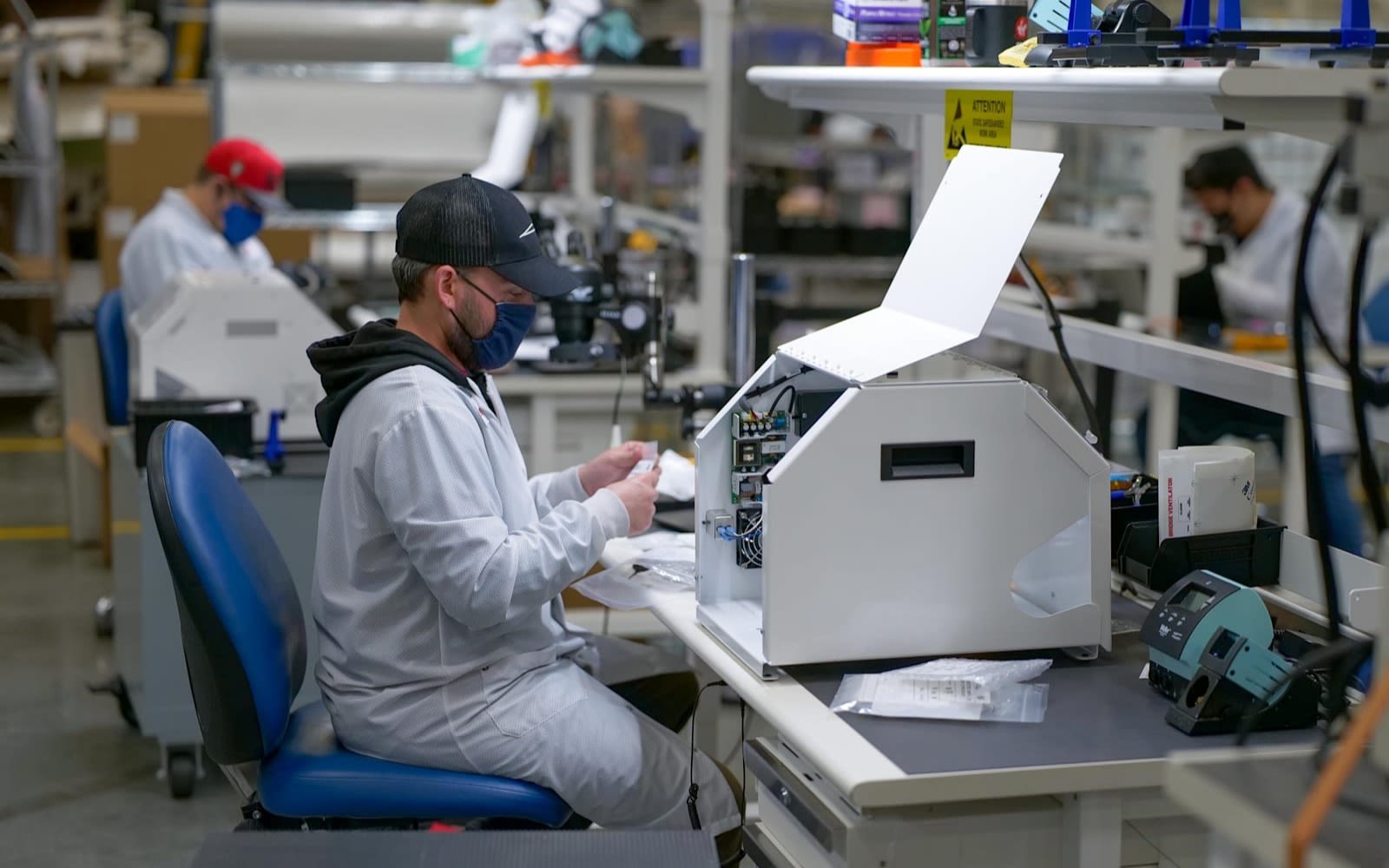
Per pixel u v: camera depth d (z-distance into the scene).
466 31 5.66
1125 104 1.67
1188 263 4.66
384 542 1.89
